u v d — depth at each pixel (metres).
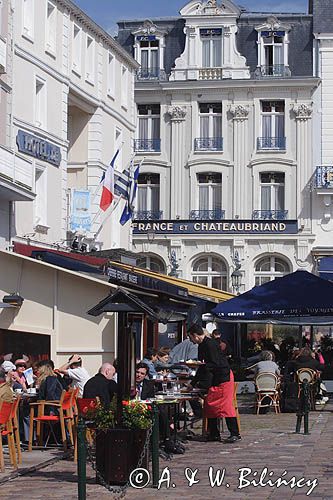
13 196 28.91
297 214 49.50
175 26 51.22
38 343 22.84
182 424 19.66
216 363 16.92
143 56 51.28
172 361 23.47
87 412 12.50
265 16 50.47
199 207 50.56
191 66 50.34
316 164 49.69
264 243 49.34
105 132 38.66
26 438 16.72
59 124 34.06
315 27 50.16
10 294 22.97
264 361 23.33
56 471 13.63
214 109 50.59
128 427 12.24
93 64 37.47
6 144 29.61
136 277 24.72
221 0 50.28
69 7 34.69
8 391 13.84
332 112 49.66
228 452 15.59
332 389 29.33
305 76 49.53
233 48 50.28
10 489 11.99
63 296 22.86
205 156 50.25
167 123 50.72
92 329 22.72
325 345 34.81
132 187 37.12
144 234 49.84
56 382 16.45
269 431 19.05
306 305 24.20
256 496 11.27
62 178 34.12
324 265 48.81
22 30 30.97
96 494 11.56
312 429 19.52
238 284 46.06
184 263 49.72
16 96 30.55
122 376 12.41
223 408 16.98
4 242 29.41
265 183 50.28
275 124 50.19
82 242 35.06
